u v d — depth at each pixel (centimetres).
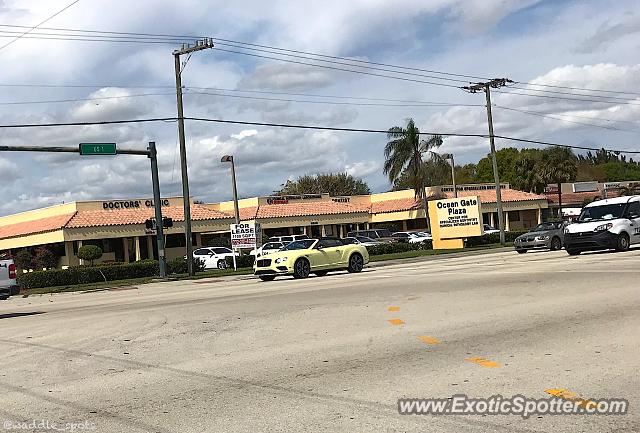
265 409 661
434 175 6156
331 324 1145
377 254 4403
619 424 579
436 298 1409
